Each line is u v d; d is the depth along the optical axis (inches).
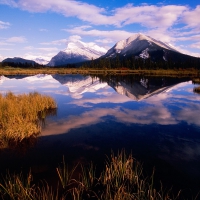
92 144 458.9
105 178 297.0
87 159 386.3
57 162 373.4
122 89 1469.0
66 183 296.0
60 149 430.3
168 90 1408.7
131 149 434.9
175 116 709.9
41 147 439.5
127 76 2864.2
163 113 753.6
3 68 4867.1
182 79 2308.1
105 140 485.1
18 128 472.7
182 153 416.2
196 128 575.5
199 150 430.6
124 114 736.3
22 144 453.7
